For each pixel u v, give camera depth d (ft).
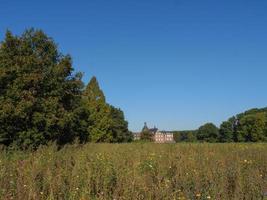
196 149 71.92
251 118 380.58
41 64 91.66
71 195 30.58
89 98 216.54
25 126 87.40
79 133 102.37
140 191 30.81
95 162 40.16
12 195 30.66
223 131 442.50
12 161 42.63
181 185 34.22
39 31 93.91
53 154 46.44
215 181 34.40
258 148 75.15
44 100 89.86
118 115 300.20
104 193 31.32
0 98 86.89
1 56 90.07
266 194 31.96
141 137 394.11
